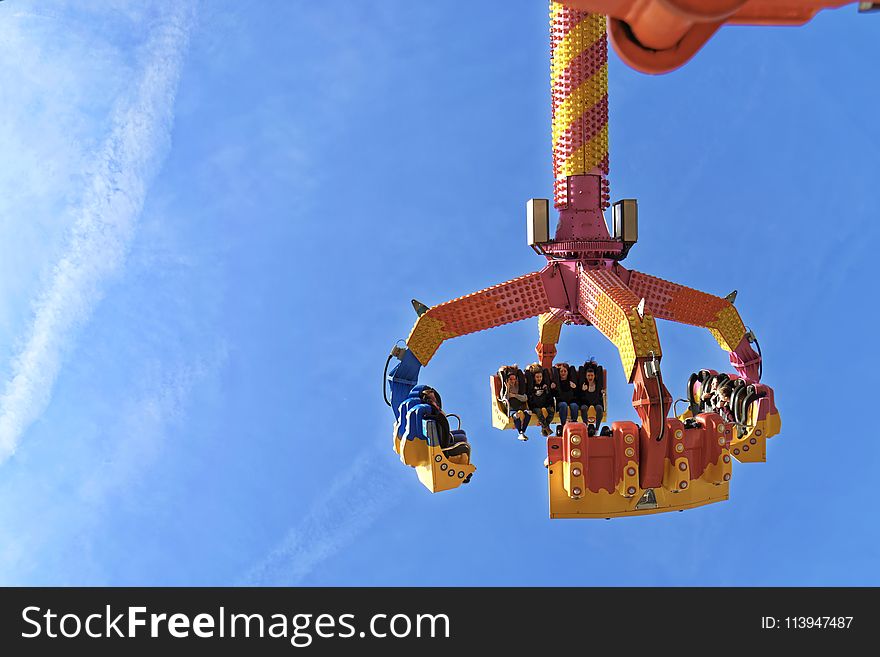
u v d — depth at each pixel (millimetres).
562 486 10328
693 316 13125
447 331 12492
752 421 12883
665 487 10203
